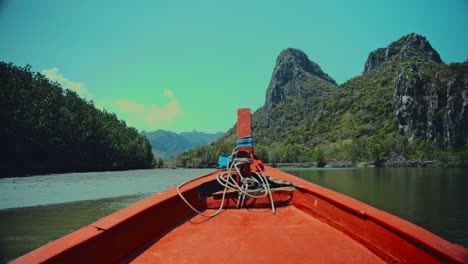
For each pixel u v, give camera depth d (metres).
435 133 119.19
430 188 46.66
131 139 93.06
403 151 118.12
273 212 5.04
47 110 60.78
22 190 31.23
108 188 33.66
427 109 124.69
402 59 198.62
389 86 176.88
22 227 15.95
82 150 68.75
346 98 194.88
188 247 3.80
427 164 109.75
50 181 42.09
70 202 24.05
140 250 3.71
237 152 6.35
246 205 5.37
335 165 126.06
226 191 5.62
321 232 4.14
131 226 3.64
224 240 4.00
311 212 4.84
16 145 54.19
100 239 3.11
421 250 2.85
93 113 76.00
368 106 171.00
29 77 62.50
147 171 77.44
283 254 3.53
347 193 41.28
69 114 64.56
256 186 6.08
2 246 12.76
